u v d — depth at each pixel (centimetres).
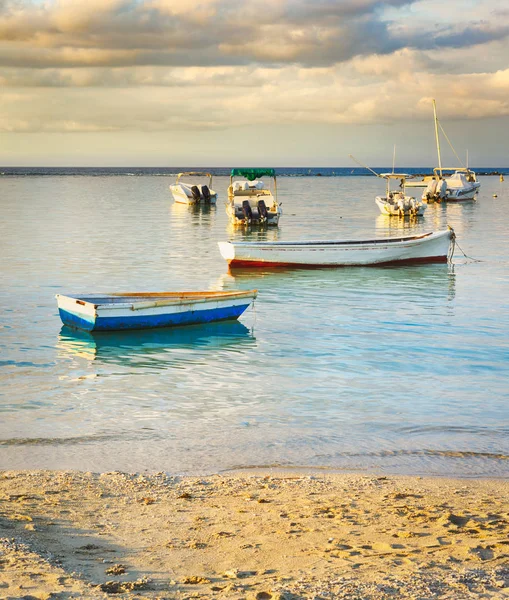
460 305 2536
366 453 1123
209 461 1074
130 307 2034
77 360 1755
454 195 8869
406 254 3519
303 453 1119
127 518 812
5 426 1248
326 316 2323
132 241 4434
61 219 6009
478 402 1442
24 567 631
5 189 11900
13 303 2466
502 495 931
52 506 847
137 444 1156
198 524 796
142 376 1620
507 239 4772
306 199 9594
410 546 727
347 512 845
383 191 12238
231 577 638
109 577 634
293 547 722
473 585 615
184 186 8381
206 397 1460
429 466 1062
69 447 1135
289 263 3362
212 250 4059
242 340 1983
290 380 1598
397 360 1778
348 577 632
